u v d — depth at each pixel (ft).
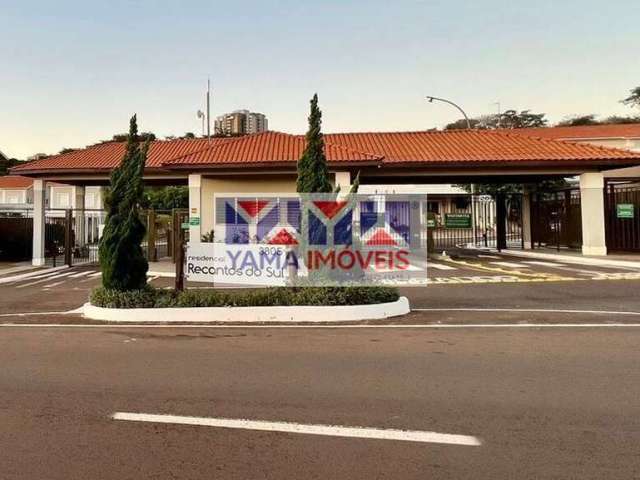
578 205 77.10
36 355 22.54
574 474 11.52
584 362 20.71
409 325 29.07
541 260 69.87
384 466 12.02
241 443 13.34
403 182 87.20
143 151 34.27
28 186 186.50
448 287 45.06
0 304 39.17
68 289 47.93
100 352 23.06
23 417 15.20
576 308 34.04
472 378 18.65
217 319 30.63
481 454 12.57
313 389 17.56
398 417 14.98
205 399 16.65
